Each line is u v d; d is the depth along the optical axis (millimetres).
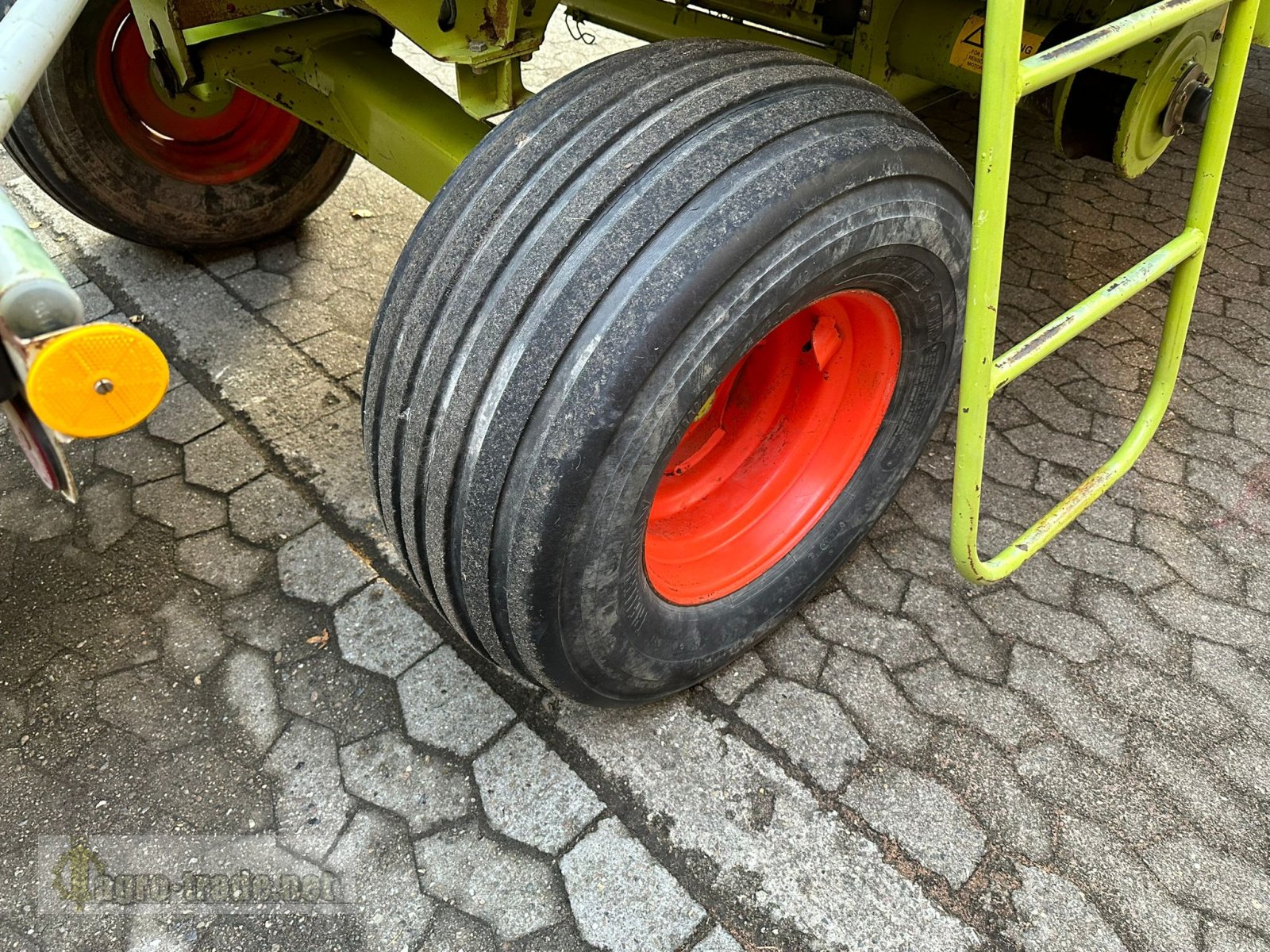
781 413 2047
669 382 1326
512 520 1361
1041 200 4055
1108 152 2408
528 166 1438
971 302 1429
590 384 1289
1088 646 2197
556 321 1306
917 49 2436
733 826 1820
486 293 1379
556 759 1930
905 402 1976
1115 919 1691
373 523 2438
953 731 2004
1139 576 2371
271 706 2025
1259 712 2055
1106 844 1806
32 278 888
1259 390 3010
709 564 1952
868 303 1702
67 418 924
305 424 2727
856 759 1944
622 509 1406
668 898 1709
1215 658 2170
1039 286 3490
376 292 3297
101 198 2963
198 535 2402
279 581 2297
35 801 1842
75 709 2004
